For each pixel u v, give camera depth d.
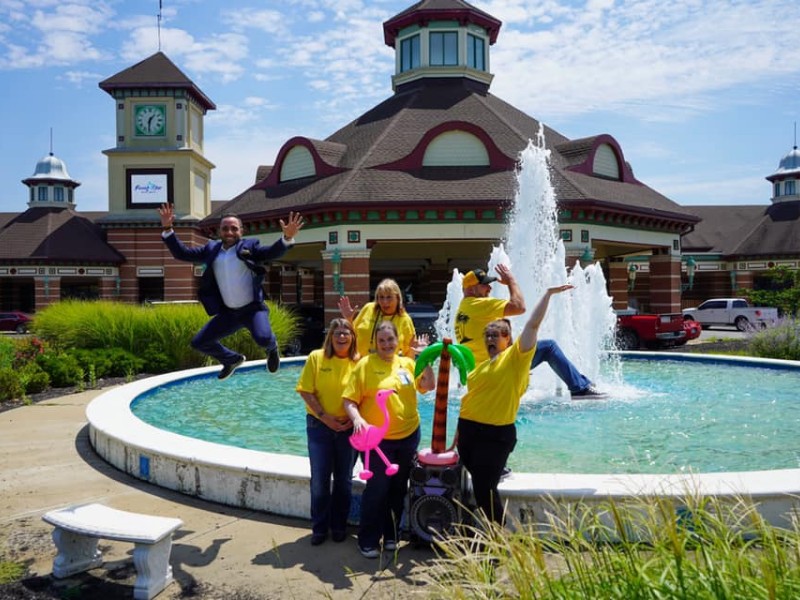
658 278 28.06
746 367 14.94
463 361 4.71
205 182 46.50
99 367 15.17
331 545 4.87
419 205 22.00
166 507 5.77
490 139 24.19
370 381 4.71
